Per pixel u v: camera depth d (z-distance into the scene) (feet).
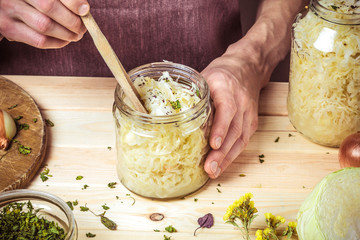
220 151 2.21
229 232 2.08
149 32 2.95
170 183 2.12
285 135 2.44
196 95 2.18
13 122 2.36
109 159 2.34
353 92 2.17
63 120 2.49
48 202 1.99
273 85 2.68
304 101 2.30
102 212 2.14
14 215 1.98
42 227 1.95
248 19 4.06
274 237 1.98
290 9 2.91
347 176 1.94
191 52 3.03
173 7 2.87
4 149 2.29
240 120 2.32
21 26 2.32
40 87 2.64
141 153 2.07
